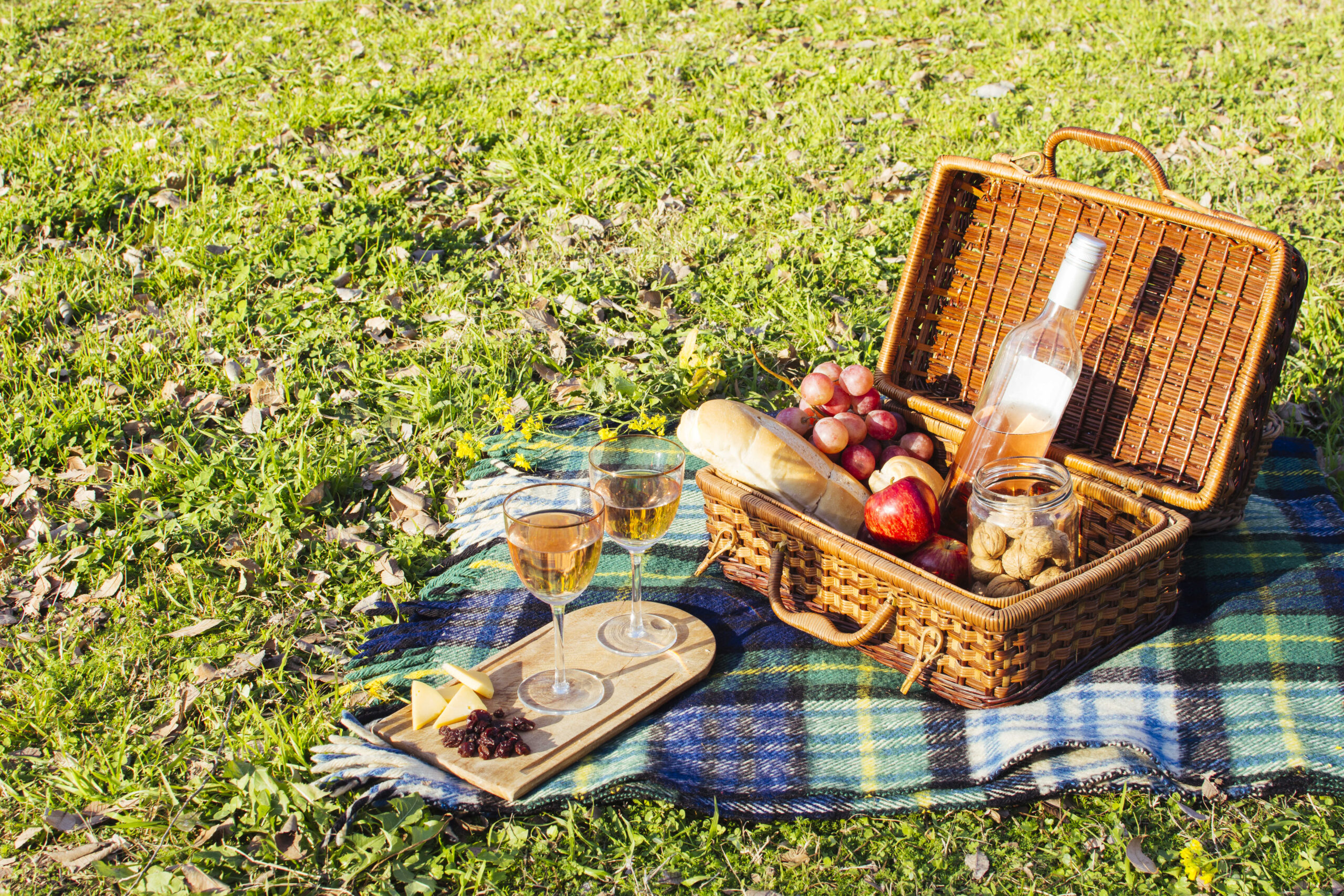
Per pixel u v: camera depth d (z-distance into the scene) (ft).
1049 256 9.98
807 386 10.40
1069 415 10.02
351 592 10.58
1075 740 7.68
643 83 23.81
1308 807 7.64
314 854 7.53
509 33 27.71
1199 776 7.70
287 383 13.87
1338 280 15.44
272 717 8.96
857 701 8.55
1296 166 18.88
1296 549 10.14
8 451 12.61
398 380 14.20
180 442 12.78
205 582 10.71
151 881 7.33
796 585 9.32
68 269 16.24
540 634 9.21
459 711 8.18
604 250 17.35
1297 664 8.55
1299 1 27.09
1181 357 9.32
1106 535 9.36
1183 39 25.22
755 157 19.97
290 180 19.03
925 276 10.66
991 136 20.74
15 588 10.71
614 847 7.60
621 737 8.24
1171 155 19.58
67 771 8.28
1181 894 7.12
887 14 27.45
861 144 20.49
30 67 25.99
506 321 15.31
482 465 12.39
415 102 22.89
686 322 15.38
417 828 7.46
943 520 9.70
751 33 26.99
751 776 7.90
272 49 27.25
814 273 16.26
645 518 7.88
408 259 16.72
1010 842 7.55
